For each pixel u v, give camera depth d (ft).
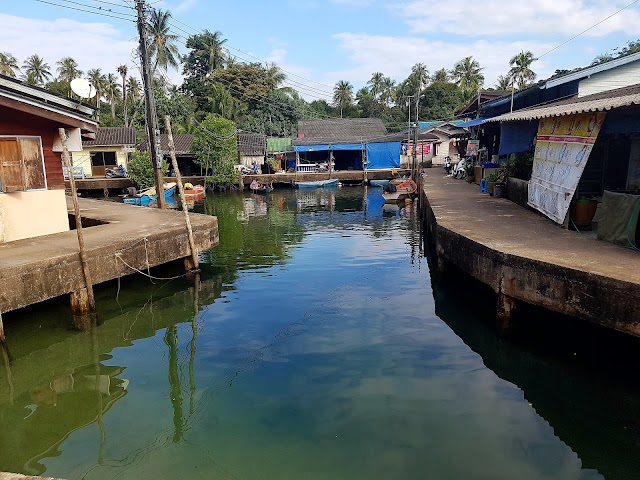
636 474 16.46
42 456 18.51
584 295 21.91
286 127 174.60
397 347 26.50
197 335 29.17
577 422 19.49
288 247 55.01
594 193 38.42
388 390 21.81
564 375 23.00
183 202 39.17
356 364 24.48
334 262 46.80
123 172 118.11
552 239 29.45
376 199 105.40
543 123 39.42
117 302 34.81
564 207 32.27
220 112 154.20
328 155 147.64
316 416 19.93
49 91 34.30
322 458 17.33
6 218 35.12
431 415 19.80
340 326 29.81
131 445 18.86
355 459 17.24
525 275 24.81
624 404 20.65
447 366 24.21
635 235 26.61
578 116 31.65
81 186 106.63
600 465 16.90
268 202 103.14
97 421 20.68
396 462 16.98
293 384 22.65
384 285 38.68
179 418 20.40
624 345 23.90
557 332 27.32
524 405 20.67
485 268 28.09
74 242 33.88
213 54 171.63
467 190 62.54
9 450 18.97
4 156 34.91
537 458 17.19
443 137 119.14
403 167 140.67
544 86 57.31
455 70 205.77
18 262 27.61
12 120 35.32
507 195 51.72
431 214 47.09
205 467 17.26
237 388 22.47
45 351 27.43
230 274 42.80
